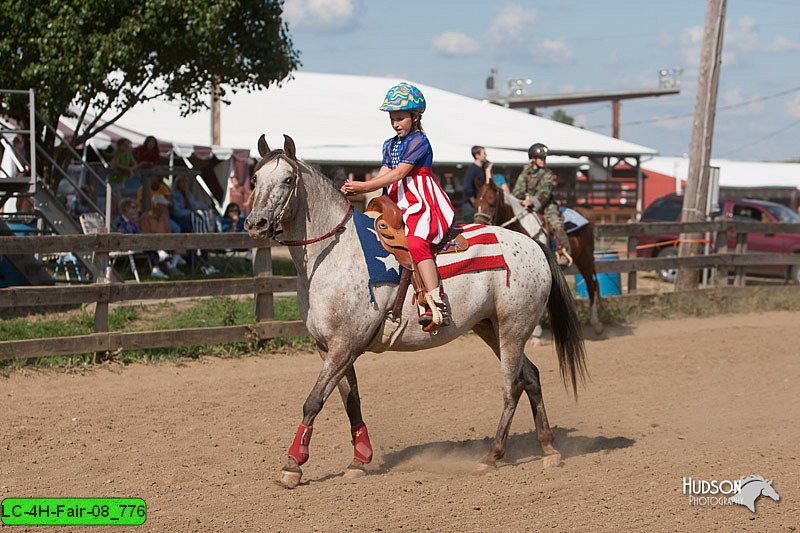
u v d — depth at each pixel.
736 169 56.94
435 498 6.70
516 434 8.87
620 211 40.59
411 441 8.54
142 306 14.81
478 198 12.41
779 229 18.34
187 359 11.87
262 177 6.68
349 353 7.00
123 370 11.14
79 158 16.78
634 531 5.99
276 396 10.11
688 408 9.98
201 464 7.56
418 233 7.03
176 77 18.75
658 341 14.02
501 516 6.27
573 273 14.73
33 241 10.97
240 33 19.11
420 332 7.23
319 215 6.98
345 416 9.40
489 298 7.57
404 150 7.09
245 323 13.55
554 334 8.23
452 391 10.62
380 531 5.95
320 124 36.91
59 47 16.17
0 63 16.42
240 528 5.99
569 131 44.19
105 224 16.67
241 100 38.34
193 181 25.06
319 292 6.94
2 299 10.61
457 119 42.28
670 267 17.09
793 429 9.02
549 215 13.25
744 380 11.45
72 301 11.09
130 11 16.72
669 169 56.91
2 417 8.87
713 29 18.36
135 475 7.20
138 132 27.58
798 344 13.80
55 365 11.01
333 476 7.32
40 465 7.43
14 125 20.91
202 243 12.23
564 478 7.27
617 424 9.26
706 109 18.50
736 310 17.27
